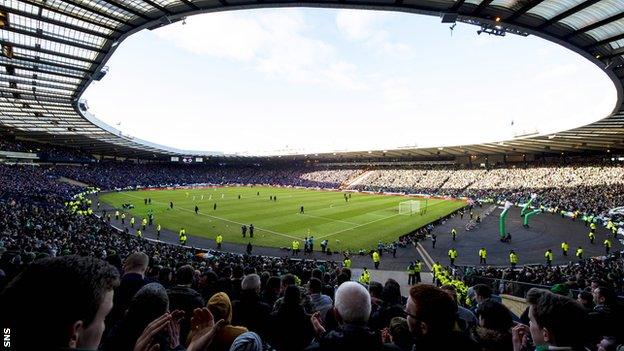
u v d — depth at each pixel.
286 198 65.75
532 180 67.12
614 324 4.42
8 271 7.33
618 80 23.56
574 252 29.84
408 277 23.25
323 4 16.77
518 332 3.37
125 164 101.94
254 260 21.28
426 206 54.62
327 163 118.31
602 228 39.09
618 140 52.88
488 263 26.84
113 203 54.31
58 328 1.42
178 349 2.76
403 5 16.38
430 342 2.72
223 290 7.46
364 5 16.52
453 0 15.67
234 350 2.96
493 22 17.08
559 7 15.95
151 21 22.08
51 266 1.56
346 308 2.80
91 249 17.03
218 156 109.00
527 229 39.09
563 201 52.88
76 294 1.47
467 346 2.72
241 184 103.00
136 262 4.96
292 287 4.53
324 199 64.75
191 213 46.16
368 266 25.66
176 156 103.31
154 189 81.44
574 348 2.48
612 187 54.59
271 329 4.33
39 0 20.09
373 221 42.06
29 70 31.77
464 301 13.12
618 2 15.14
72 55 28.62
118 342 2.69
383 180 90.56
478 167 83.19
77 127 62.16
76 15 21.77
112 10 20.98
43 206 37.09
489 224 42.00
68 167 80.88
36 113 51.09
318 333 3.86
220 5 18.98
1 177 53.31
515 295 15.61
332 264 23.34
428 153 86.12
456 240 33.91
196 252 26.75
